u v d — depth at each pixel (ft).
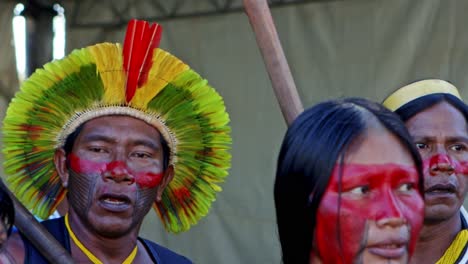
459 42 14.89
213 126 6.55
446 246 6.15
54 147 6.32
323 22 15.98
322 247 3.82
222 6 16.94
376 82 15.52
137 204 6.16
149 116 6.24
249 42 16.70
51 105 6.21
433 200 6.04
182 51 17.35
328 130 3.83
